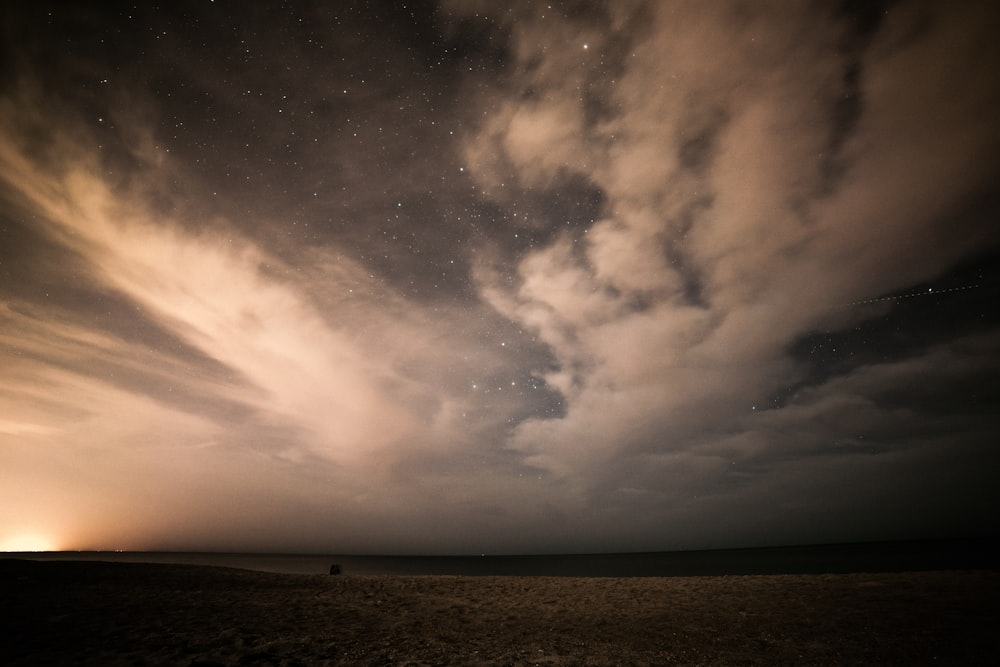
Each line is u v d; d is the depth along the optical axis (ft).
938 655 26.91
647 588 53.01
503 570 206.80
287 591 50.21
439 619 39.73
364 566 262.88
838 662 26.89
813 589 45.83
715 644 31.48
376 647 30.27
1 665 23.71
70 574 50.85
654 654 29.73
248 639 29.89
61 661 24.52
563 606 45.03
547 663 27.89
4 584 44.11
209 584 51.03
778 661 27.66
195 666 24.73
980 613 34.12
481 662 27.84
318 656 27.58
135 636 29.73
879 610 36.63
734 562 175.32
